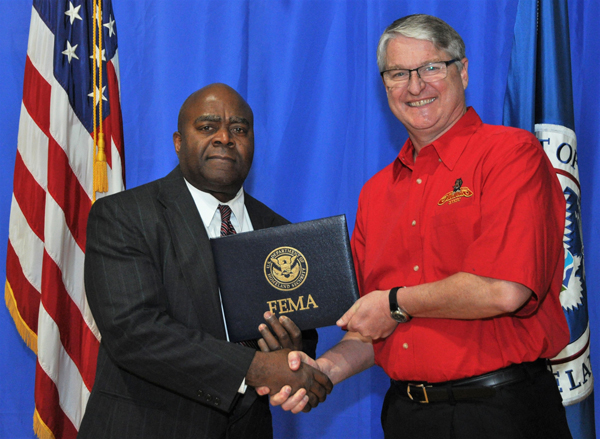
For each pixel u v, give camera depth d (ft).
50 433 8.13
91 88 8.87
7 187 9.12
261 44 9.54
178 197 6.30
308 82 9.46
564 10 8.62
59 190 8.37
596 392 8.80
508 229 4.90
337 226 5.80
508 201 4.99
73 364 8.46
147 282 5.66
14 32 9.31
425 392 5.34
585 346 8.00
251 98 9.49
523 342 5.14
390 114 9.31
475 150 5.61
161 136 9.38
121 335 5.46
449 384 5.23
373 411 9.19
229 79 9.36
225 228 6.55
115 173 8.64
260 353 5.52
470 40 9.28
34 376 9.12
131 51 9.50
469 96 9.23
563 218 5.52
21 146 8.59
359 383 9.27
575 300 8.00
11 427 9.01
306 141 9.44
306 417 9.31
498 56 9.20
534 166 5.18
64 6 8.84
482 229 5.16
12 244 8.50
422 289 5.18
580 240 8.14
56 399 8.25
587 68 9.14
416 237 5.71
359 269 6.73
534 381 5.12
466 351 5.15
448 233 5.43
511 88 8.62
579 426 7.89
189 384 5.38
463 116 5.96
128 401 5.67
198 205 6.60
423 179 5.86
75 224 8.61
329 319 5.68
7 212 9.11
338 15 9.49
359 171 9.31
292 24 9.52
